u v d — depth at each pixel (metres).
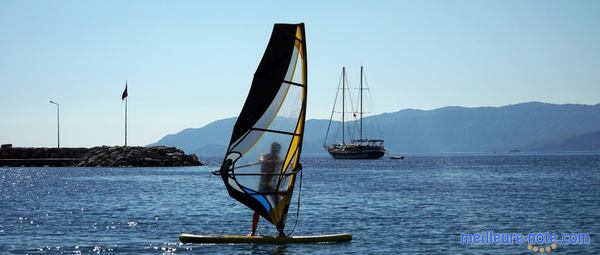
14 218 57.94
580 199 78.50
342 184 115.12
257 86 41.34
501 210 65.12
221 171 41.31
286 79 41.78
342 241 44.09
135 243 43.41
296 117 42.44
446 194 88.38
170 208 67.44
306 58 42.09
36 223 54.34
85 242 43.94
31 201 76.69
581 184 112.44
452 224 53.78
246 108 41.38
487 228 51.28
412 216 59.66
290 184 43.16
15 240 44.88
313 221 56.06
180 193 89.88
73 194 88.62
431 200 77.88
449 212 63.38
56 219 57.28
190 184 113.31
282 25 41.34
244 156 41.75
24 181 125.00
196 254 39.16
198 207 68.31
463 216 59.72
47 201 76.69
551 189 98.62
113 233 48.34
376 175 158.50
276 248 41.03
